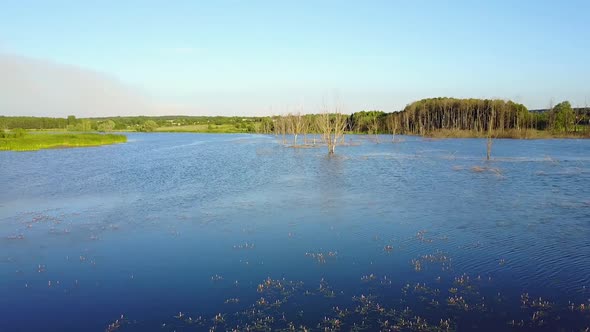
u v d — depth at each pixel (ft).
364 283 57.93
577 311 48.83
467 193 123.24
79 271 64.28
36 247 76.48
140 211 104.63
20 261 69.10
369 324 46.42
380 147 311.68
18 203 116.78
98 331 46.16
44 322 48.44
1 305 52.95
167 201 116.67
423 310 49.60
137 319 48.62
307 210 103.09
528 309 49.49
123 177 165.07
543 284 56.75
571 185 135.64
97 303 53.11
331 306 51.03
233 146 348.59
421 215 96.27
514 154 241.76
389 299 52.75
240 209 105.29
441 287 56.18
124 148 333.01
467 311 49.16
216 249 73.92
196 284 58.54
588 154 237.86
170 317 48.93
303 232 83.56
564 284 56.59
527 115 430.20
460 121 476.13
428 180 149.59
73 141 353.51
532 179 148.77
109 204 113.70
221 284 58.39
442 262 65.57
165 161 226.79
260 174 170.40
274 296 54.13
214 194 126.41
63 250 74.59
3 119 643.45
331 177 160.04
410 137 440.04
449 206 105.50
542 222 88.79
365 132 549.54
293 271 62.85
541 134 392.47
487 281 57.98
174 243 77.82
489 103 448.65
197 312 50.11
